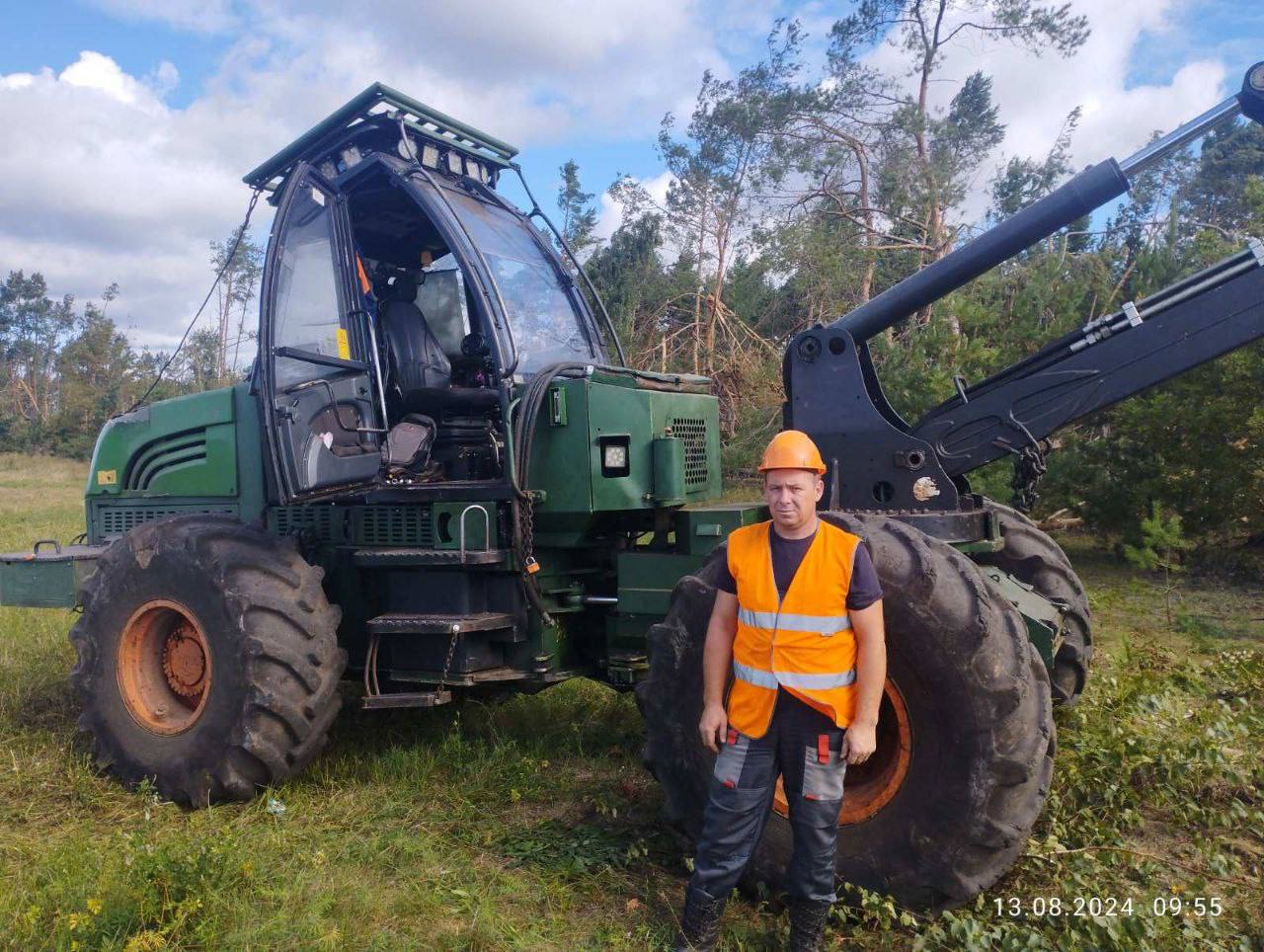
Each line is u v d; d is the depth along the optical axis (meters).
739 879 2.73
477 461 4.33
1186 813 3.42
